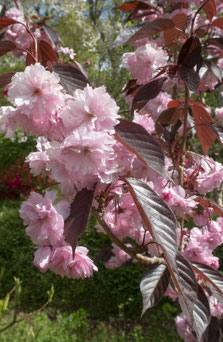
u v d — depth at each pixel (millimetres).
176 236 279
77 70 348
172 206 457
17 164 3830
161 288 460
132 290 1706
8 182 3354
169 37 569
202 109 581
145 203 292
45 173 372
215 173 555
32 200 359
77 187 304
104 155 272
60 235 346
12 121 313
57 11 3246
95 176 293
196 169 584
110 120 277
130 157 326
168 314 1489
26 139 4051
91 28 3393
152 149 292
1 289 1785
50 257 363
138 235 479
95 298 1704
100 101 275
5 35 758
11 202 3139
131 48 2506
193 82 482
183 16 541
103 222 364
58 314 1614
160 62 577
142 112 696
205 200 558
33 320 1450
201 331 417
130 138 295
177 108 594
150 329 1478
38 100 287
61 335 1356
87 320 1526
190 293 375
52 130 309
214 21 532
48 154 280
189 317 360
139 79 615
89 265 383
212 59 768
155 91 527
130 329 1508
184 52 509
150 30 492
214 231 629
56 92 289
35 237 363
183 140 576
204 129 590
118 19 3320
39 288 1775
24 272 1900
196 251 586
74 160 276
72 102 276
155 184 438
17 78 289
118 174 301
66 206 348
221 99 1682
